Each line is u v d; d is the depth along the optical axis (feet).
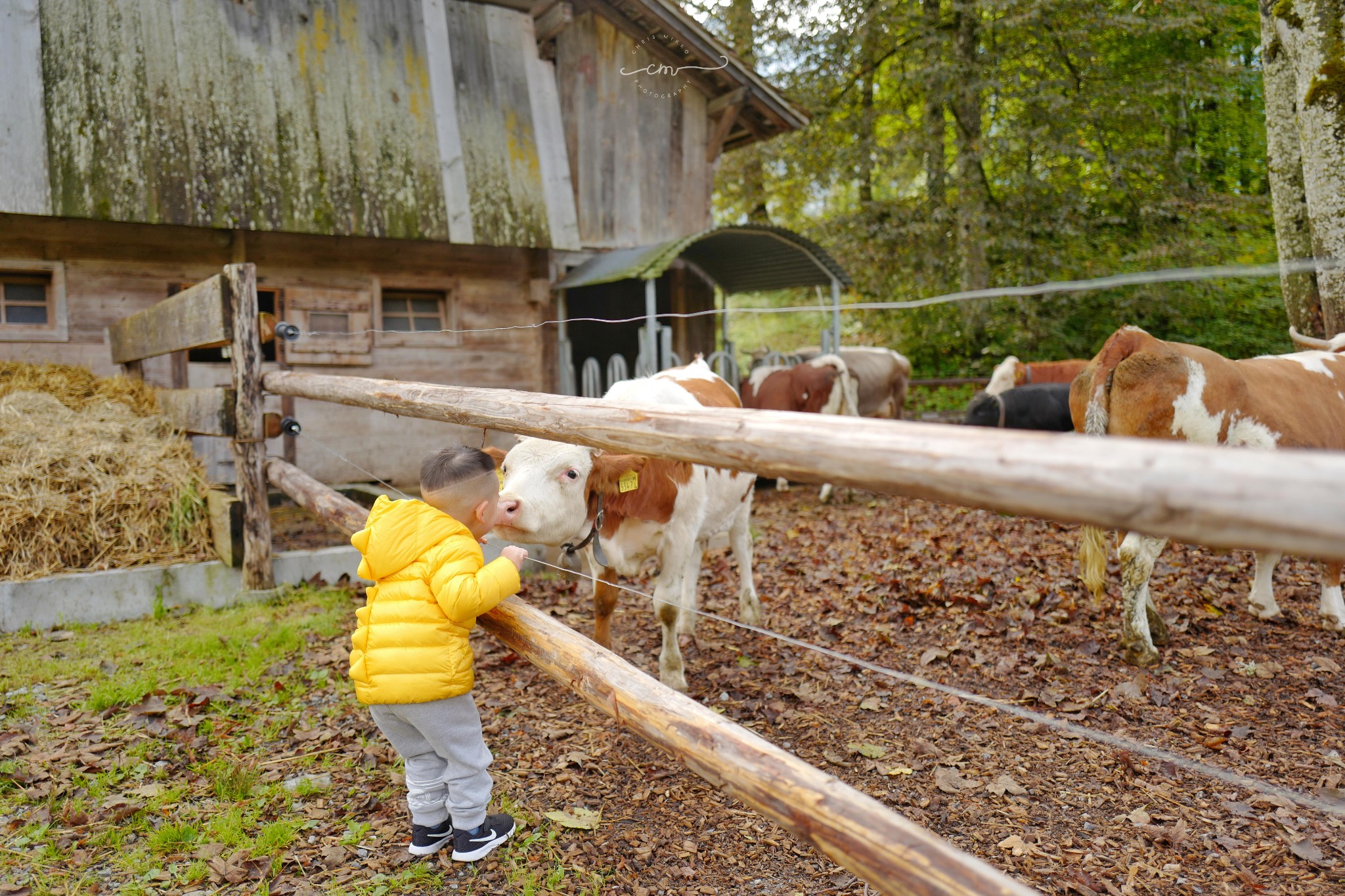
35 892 7.81
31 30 21.18
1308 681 12.16
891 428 4.04
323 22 25.50
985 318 51.65
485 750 8.34
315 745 10.84
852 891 7.96
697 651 14.55
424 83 27.02
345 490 24.90
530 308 29.84
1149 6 49.83
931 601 16.43
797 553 21.21
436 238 26.53
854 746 10.79
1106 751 10.42
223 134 23.57
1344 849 8.27
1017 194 51.98
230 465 24.38
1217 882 7.93
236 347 16.69
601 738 11.12
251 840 8.71
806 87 56.29
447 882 8.14
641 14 29.84
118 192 21.99
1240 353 46.37
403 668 7.65
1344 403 15.10
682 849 8.72
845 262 56.29
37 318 23.11
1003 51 52.65
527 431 7.45
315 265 26.12
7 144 20.74
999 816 9.16
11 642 14.44
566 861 8.47
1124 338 13.39
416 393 10.26
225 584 16.90
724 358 31.96
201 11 23.62
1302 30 19.38
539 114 29.12
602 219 31.24
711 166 33.96
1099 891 7.84
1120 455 3.13
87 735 10.98
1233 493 2.80
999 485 3.46
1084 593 16.33
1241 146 58.49
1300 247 21.84
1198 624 14.46
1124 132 53.06
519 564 7.84
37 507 16.11
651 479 11.43
